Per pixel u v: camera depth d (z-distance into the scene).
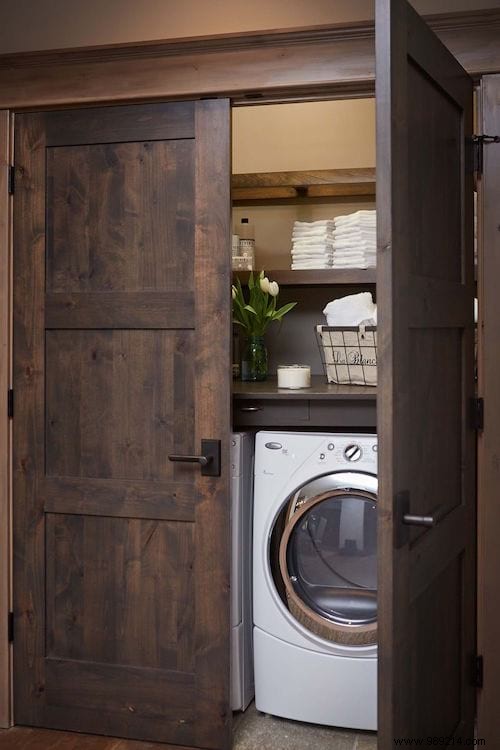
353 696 2.75
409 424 1.90
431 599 2.12
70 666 2.83
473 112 2.55
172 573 2.74
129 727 2.78
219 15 2.92
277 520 2.82
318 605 2.81
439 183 2.15
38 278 2.82
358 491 2.73
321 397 2.83
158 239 2.72
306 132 3.68
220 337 2.66
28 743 2.74
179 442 2.72
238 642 2.83
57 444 2.83
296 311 3.70
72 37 3.00
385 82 1.77
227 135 2.65
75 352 2.80
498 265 2.48
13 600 2.88
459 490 2.38
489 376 2.50
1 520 2.87
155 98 2.70
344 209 3.69
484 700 2.53
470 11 2.45
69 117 2.79
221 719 2.69
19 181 2.83
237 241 3.56
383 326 1.78
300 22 2.88
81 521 2.82
